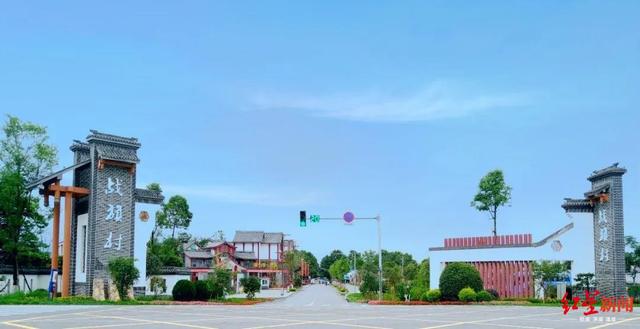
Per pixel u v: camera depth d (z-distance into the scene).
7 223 46.53
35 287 47.62
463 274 41.81
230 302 42.22
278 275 117.25
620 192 41.38
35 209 47.72
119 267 38.81
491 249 46.78
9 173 46.22
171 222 82.81
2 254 48.84
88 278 39.22
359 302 47.06
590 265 43.31
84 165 41.19
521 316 26.44
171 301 39.47
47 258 48.81
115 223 40.69
